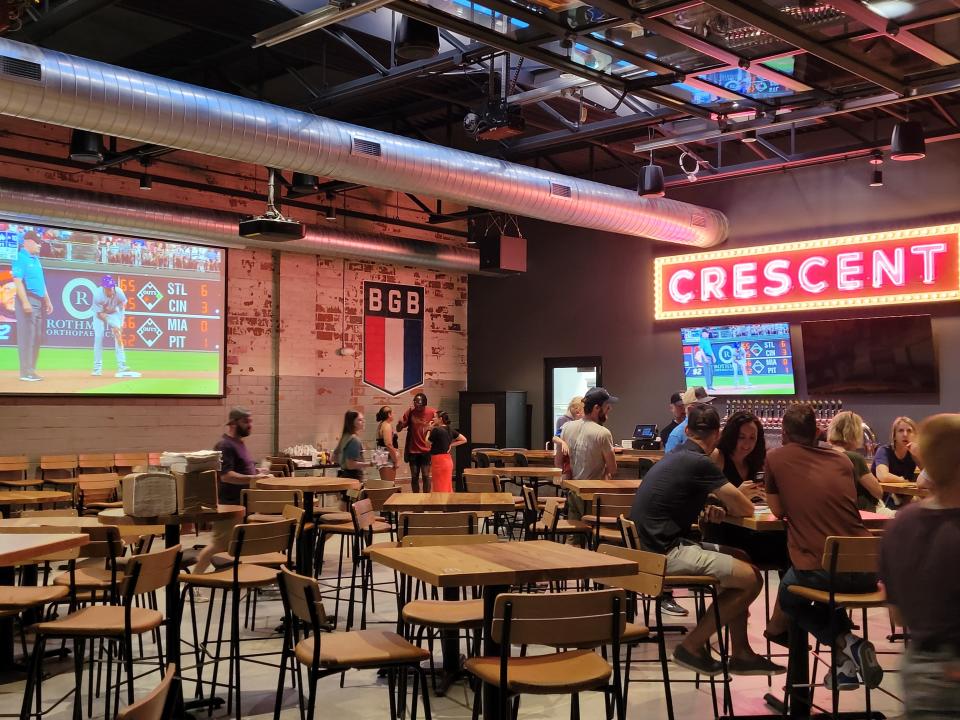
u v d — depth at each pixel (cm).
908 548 248
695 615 714
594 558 388
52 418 1225
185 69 1151
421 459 1375
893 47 672
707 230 1312
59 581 512
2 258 1179
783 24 616
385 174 957
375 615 702
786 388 1282
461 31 652
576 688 339
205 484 512
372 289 1593
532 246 1623
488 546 427
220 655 589
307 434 1491
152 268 1320
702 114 876
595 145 1329
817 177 1261
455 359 1719
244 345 1423
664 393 1424
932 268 1152
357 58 1081
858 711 487
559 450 905
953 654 234
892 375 1186
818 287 1251
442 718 471
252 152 863
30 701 411
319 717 475
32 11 856
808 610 454
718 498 493
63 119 761
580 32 644
